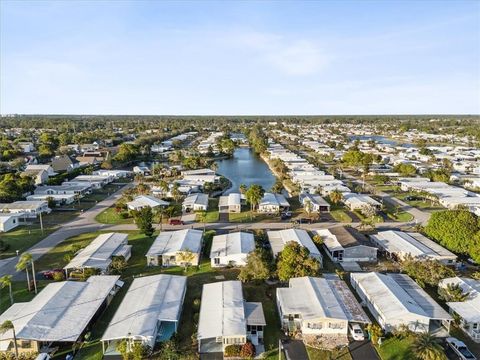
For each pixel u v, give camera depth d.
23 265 52.66
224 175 157.38
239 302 47.53
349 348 41.94
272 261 58.22
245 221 89.50
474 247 61.50
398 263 64.75
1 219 82.06
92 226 85.94
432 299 49.41
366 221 83.62
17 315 44.50
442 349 39.53
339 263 64.94
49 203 101.44
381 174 144.38
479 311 46.25
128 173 152.88
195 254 63.72
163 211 91.56
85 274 57.75
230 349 40.41
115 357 40.50
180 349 41.38
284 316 45.97
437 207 102.44
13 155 177.00
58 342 42.91
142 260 66.31
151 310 45.25
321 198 105.06
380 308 46.28
